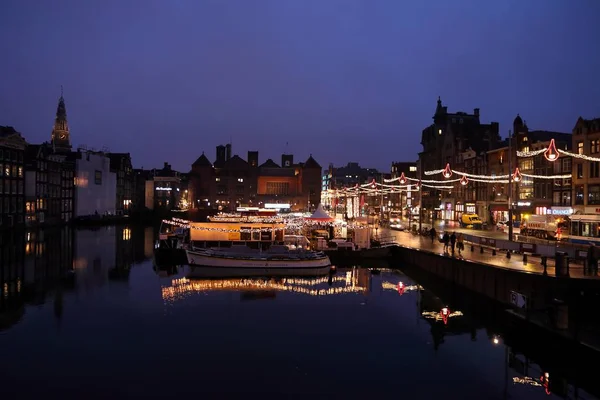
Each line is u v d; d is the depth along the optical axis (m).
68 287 37.75
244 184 165.50
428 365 22.22
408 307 33.03
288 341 25.31
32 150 88.69
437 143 108.44
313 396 18.83
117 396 18.61
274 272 46.28
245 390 19.27
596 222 50.56
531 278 28.23
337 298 35.44
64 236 76.44
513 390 19.62
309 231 68.69
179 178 162.12
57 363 21.83
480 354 23.83
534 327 23.94
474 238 46.28
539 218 58.19
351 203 88.56
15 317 29.08
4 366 21.41
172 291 36.91
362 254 54.12
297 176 168.50
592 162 55.66
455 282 37.72
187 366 21.67
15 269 45.22
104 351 23.41
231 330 27.00
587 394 19.58
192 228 50.50
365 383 20.14
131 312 30.47
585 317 26.67
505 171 76.75
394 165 132.62
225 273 45.47
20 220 82.56
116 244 67.38
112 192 126.56
